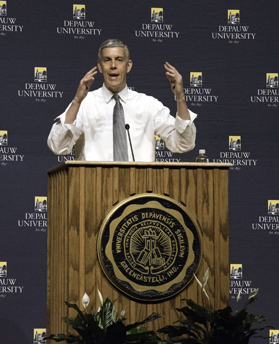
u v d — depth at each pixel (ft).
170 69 33.88
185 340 27.71
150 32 55.36
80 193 28.22
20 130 53.16
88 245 28.14
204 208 29.84
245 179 55.52
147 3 55.36
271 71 56.18
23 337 51.90
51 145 34.45
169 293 28.45
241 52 56.13
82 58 54.34
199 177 29.86
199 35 55.77
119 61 36.29
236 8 56.18
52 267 33.96
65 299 29.04
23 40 53.47
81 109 36.63
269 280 55.06
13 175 52.80
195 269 29.01
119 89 37.01
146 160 36.94
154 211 28.66
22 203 52.80
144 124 37.29
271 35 56.34
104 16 54.80
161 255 28.55
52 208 34.45
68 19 54.24
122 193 28.81
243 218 55.26
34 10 53.78
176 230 28.89
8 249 52.29
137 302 28.40
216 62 55.88
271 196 55.47
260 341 54.08
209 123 55.52
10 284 52.11
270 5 56.49
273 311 54.70
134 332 27.58
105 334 26.43
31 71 53.52
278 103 56.03
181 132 35.04
